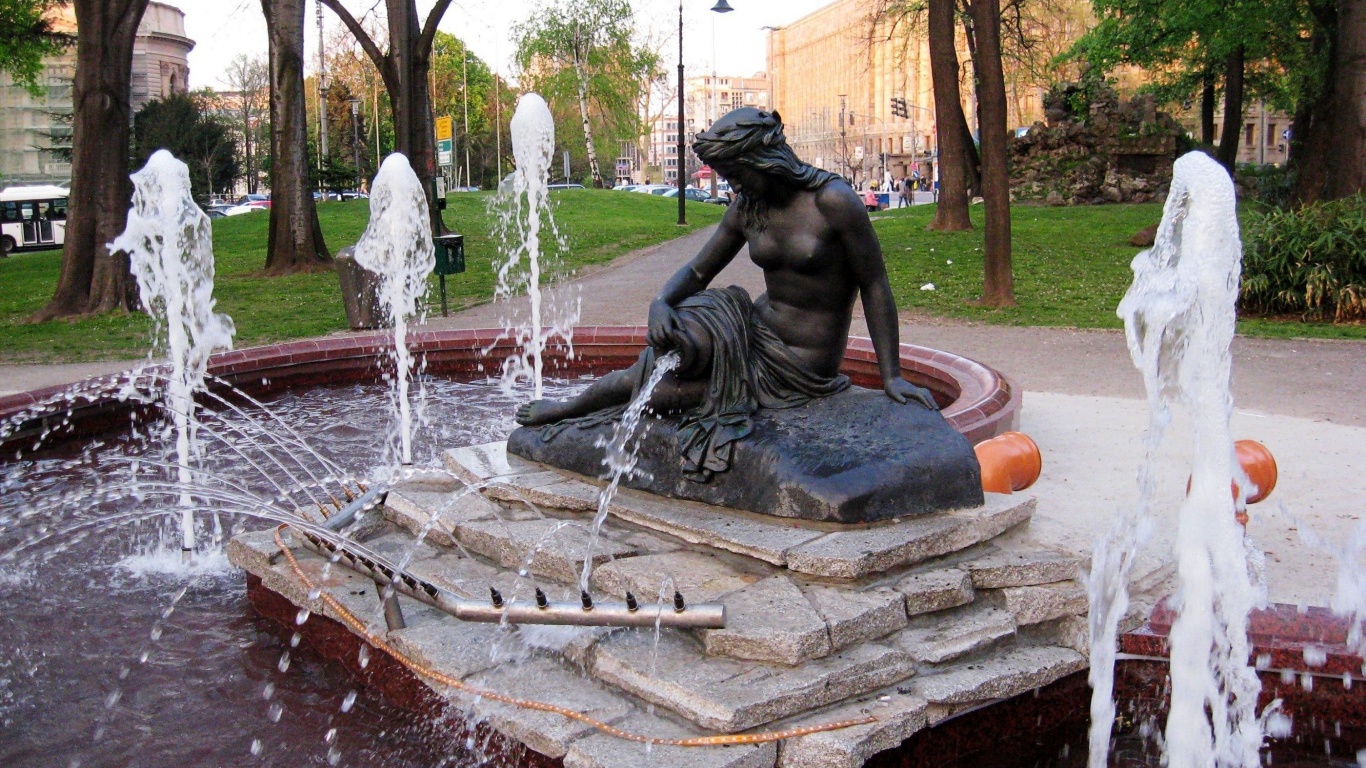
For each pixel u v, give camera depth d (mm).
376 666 4270
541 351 11734
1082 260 19828
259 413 9508
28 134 55844
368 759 3838
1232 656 3945
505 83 75625
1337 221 14211
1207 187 4023
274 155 20625
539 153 10836
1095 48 26594
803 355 4715
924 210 31750
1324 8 19734
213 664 4578
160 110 48188
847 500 4078
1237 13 20625
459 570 4551
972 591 4047
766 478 4289
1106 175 32250
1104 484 6469
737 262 21281
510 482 5008
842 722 3371
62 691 4340
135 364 11789
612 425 4977
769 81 113562
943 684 3621
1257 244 14570
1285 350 11641
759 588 3900
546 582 4340
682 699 3404
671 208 38406
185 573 5633
